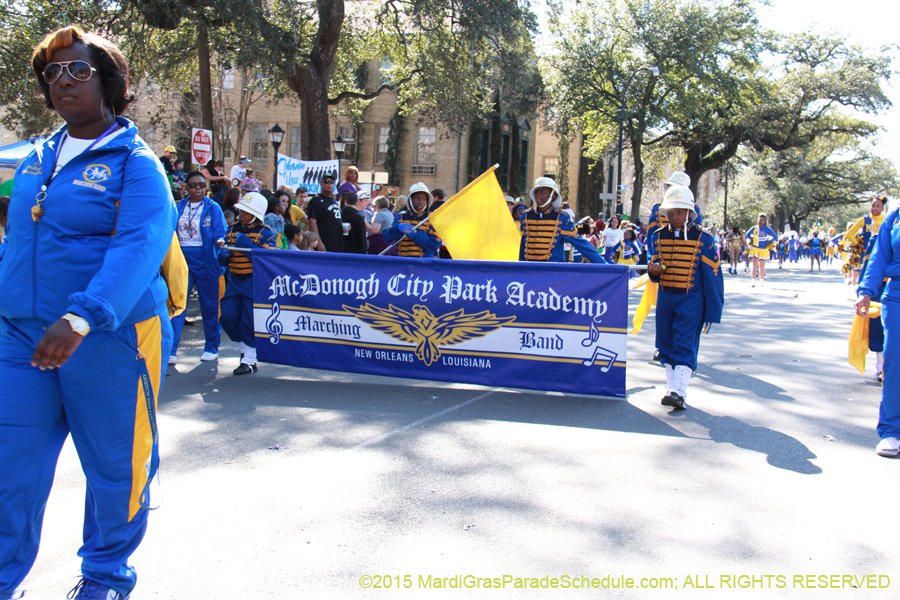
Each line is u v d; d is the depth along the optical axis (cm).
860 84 4216
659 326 630
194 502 390
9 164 1254
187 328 1034
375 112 3750
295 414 568
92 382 246
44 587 302
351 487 414
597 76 3428
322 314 680
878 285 514
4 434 233
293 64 1736
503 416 569
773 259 5319
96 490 256
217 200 1225
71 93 247
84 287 245
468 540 346
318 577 310
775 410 611
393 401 612
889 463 474
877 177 6681
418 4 1898
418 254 848
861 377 765
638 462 464
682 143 4338
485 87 2462
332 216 1117
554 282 618
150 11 1563
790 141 4525
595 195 4672
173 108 3172
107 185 246
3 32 1606
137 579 304
